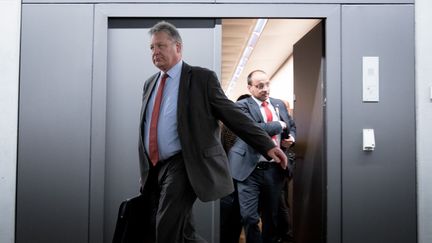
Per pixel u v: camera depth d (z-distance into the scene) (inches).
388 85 89.9
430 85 90.0
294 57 125.1
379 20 90.3
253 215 95.7
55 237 87.4
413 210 88.8
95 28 88.9
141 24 90.8
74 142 88.0
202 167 59.8
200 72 63.9
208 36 91.0
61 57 88.5
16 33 88.7
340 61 89.7
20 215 87.6
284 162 61.6
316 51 99.6
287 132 102.7
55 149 87.9
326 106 90.1
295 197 119.6
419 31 90.4
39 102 88.3
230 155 98.0
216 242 88.3
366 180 89.0
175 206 59.7
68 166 87.9
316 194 98.3
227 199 103.9
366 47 90.0
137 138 89.8
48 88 88.3
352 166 89.0
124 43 90.6
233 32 158.4
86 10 89.0
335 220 88.5
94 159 87.7
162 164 64.2
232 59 220.8
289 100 207.5
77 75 88.4
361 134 89.4
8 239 87.4
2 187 87.6
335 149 89.1
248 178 96.7
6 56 88.4
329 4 90.2
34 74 88.4
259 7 89.7
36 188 87.7
